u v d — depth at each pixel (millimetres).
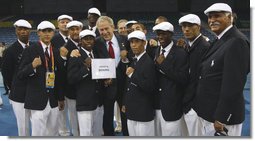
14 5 19547
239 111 2664
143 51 3340
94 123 3820
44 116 3531
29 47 3537
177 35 16672
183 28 3189
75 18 18641
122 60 3861
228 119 2570
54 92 3734
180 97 3279
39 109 3473
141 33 3299
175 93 3230
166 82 3242
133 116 3348
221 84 2682
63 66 3738
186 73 3166
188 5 18922
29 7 19234
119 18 18891
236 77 2502
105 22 3773
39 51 3496
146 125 3336
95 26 4465
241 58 2520
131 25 4398
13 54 3898
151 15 18938
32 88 3492
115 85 3840
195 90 3143
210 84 2781
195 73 3135
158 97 3359
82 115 3625
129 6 19062
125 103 3465
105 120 4023
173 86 3219
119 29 4867
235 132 2727
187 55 3209
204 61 2926
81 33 3605
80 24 3947
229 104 2537
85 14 18844
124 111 3752
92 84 3641
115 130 5035
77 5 18891
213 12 2727
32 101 3477
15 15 19609
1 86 9953
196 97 2994
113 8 19062
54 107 3645
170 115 3234
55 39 4562
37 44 3539
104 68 3645
